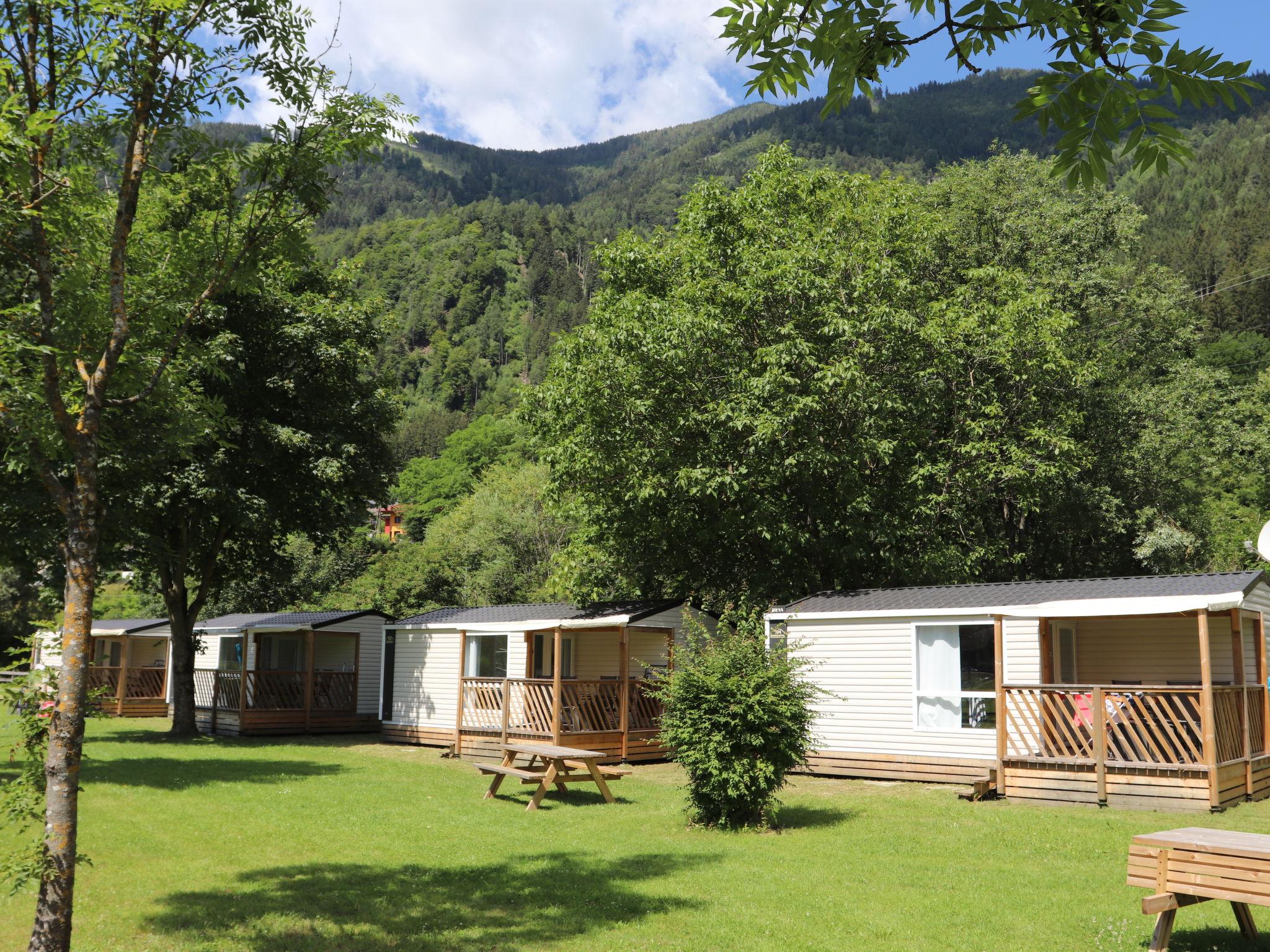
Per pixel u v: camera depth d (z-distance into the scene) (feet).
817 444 70.33
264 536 89.66
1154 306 110.73
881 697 57.88
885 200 84.12
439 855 37.73
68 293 24.35
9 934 26.66
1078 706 51.24
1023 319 79.20
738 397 70.08
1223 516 130.52
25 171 22.07
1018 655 53.47
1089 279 103.30
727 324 73.97
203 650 102.99
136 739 84.38
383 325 91.56
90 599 21.04
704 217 82.53
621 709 68.80
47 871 19.80
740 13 14.73
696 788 44.29
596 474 74.84
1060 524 97.45
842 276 76.07
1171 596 47.62
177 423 28.81
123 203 22.81
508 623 71.87
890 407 72.23
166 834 40.81
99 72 22.74
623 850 38.63
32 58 21.93
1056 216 102.12
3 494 60.44
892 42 14.49
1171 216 453.17
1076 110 13.03
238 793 52.44
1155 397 103.71
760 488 72.95
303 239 27.09
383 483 90.48
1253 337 244.01
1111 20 12.37
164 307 25.38
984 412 78.59
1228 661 56.70
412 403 595.06
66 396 24.12
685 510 74.43
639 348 72.84
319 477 81.66
